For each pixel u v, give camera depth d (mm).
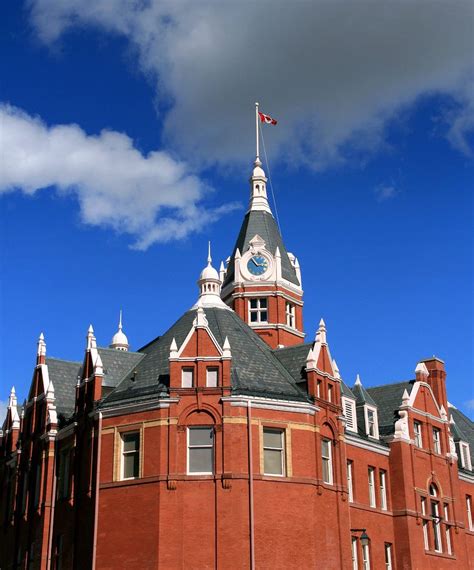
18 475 67062
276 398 53688
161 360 57094
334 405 57719
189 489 50562
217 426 51812
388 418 70250
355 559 59938
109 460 53500
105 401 55375
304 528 51562
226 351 53281
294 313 77125
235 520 49812
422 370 73438
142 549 49844
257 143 84938
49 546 57906
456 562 69375
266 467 52438
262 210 81188
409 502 65562
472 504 76688
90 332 60688
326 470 56062
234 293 75938
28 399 68375
